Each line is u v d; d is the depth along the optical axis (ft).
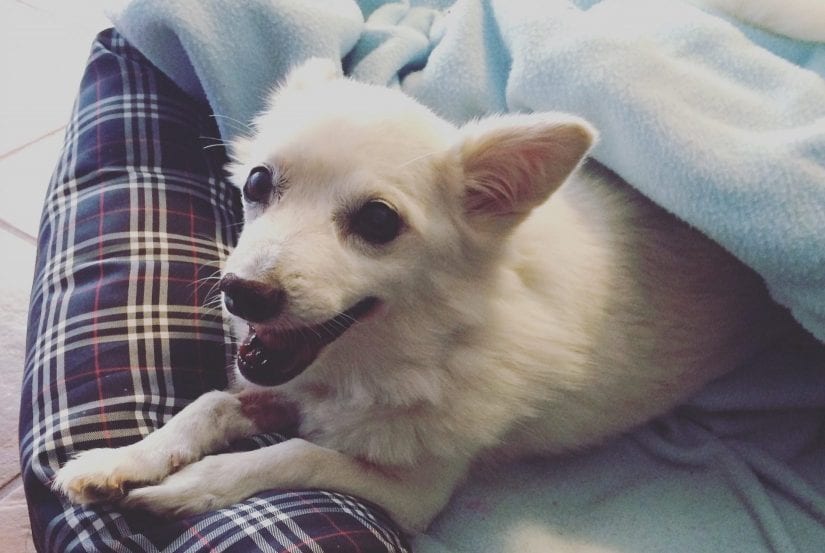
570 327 1.18
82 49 2.44
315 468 1.09
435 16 1.78
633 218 1.29
